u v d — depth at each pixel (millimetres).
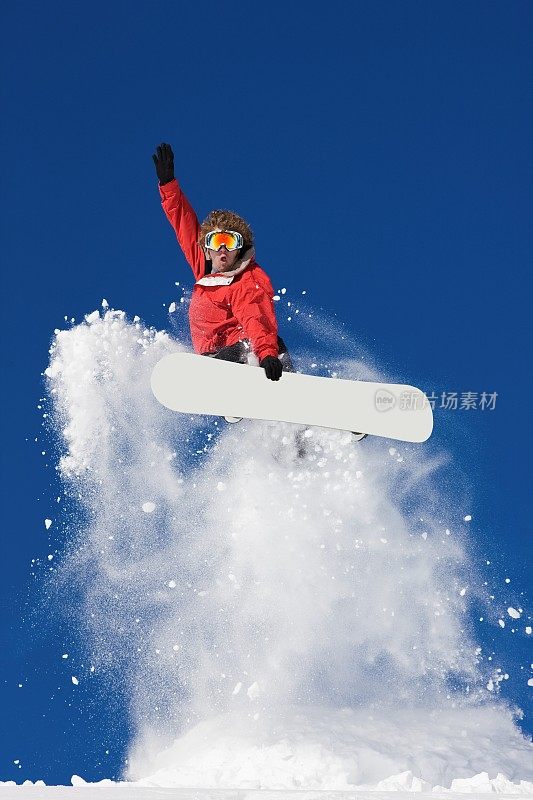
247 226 14406
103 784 13398
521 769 13953
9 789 11445
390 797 10555
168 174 14656
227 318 14312
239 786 12820
